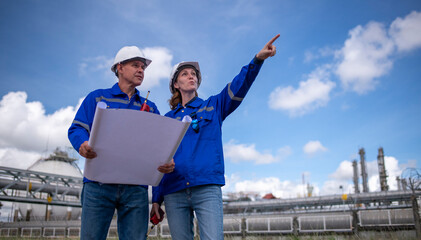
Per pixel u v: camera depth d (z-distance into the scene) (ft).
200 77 11.27
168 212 9.85
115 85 10.05
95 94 9.60
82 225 8.93
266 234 36.83
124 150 7.67
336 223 32.50
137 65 9.94
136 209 9.15
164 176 10.07
